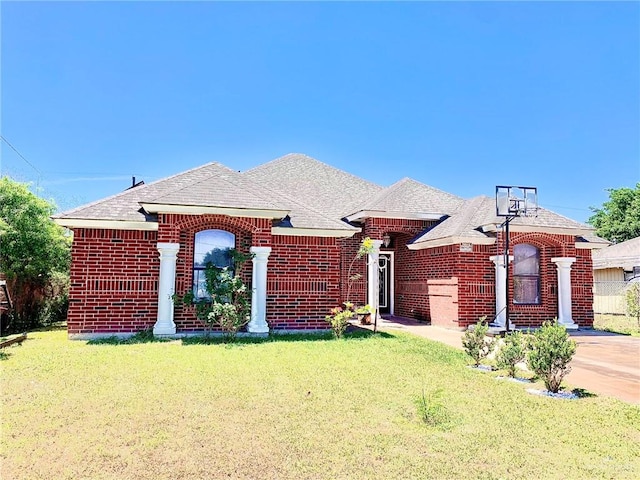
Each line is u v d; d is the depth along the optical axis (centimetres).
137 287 1390
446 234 1812
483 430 615
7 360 1008
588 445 572
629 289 2331
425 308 1953
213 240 1462
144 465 493
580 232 1798
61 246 2025
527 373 979
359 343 1289
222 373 895
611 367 1110
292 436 578
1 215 1748
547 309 1811
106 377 855
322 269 1555
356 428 611
